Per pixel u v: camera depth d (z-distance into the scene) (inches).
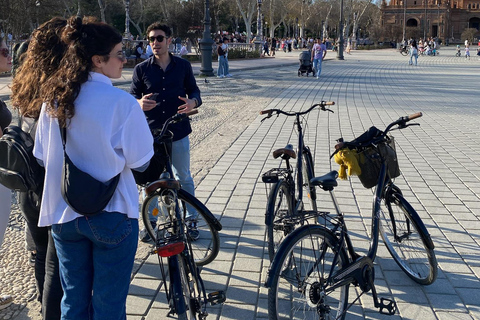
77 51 89.3
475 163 287.0
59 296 105.0
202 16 1334.9
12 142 99.3
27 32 1067.3
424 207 214.8
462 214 207.0
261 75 890.7
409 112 475.2
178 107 171.3
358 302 140.9
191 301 114.3
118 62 94.3
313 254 117.3
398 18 3969.0
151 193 123.3
